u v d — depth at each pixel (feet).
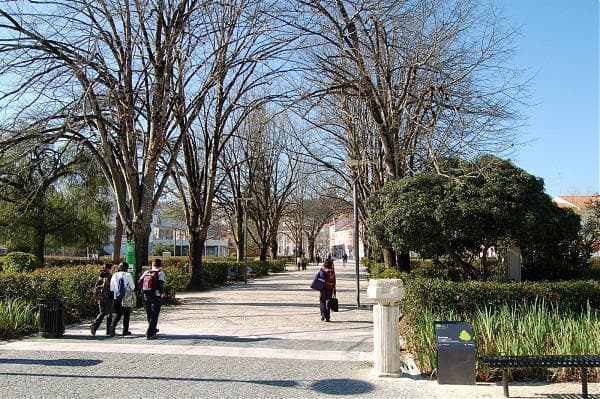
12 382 24.59
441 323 24.95
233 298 73.31
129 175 62.18
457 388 23.66
